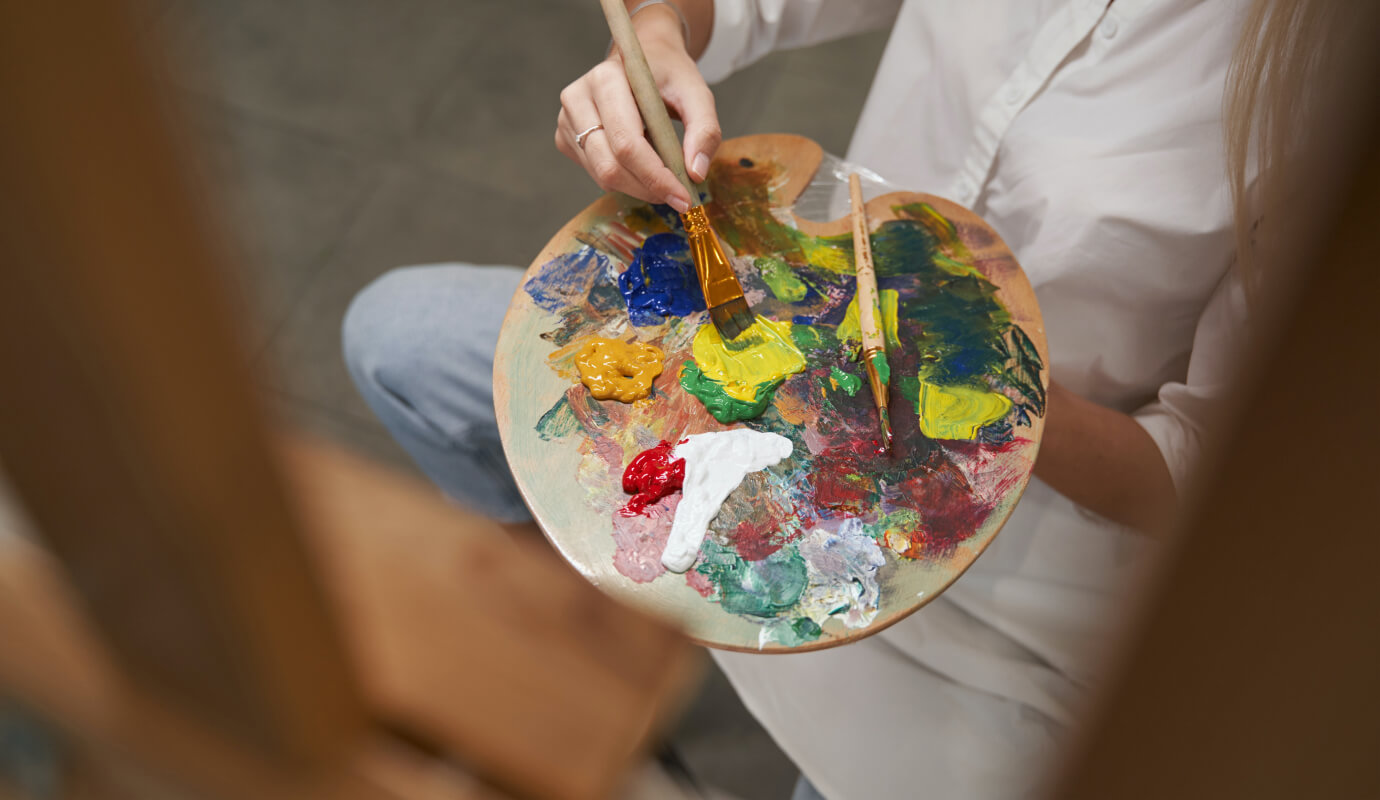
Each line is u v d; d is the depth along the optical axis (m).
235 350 0.22
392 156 1.73
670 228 0.77
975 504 0.66
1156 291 0.84
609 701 0.39
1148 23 0.83
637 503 0.65
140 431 0.23
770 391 0.70
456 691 0.40
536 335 0.72
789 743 1.00
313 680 0.39
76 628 0.50
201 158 0.17
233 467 0.26
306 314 1.58
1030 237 0.90
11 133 0.15
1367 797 0.15
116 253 0.17
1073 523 0.86
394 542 0.42
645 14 0.91
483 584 0.40
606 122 0.74
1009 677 0.89
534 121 1.78
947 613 0.89
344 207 1.68
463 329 0.96
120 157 0.16
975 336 0.74
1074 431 0.79
